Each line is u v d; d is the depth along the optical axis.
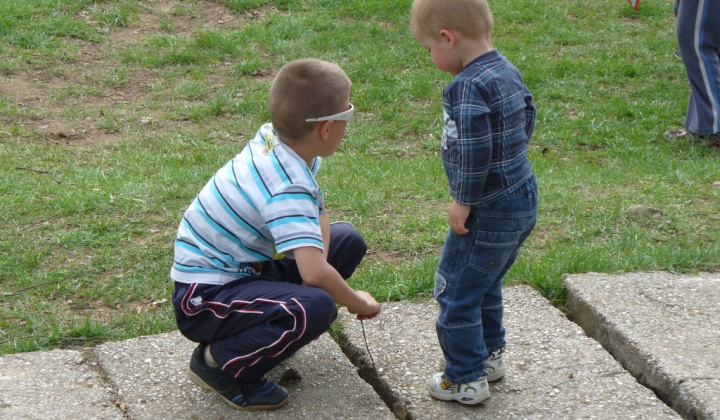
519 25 9.55
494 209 2.71
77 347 3.55
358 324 3.60
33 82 7.83
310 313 2.71
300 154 2.79
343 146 6.82
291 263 3.12
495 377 3.13
